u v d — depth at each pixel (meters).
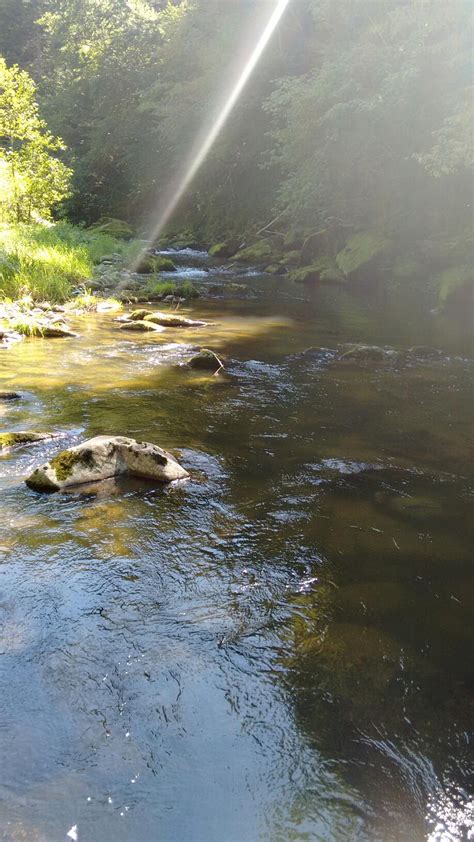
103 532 3.37
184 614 2.70
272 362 7.75
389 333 10.09
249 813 1.81
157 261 18.36
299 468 4.41
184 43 30.22
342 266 17.69
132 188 35.50
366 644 2.56
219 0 27.47
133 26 36.84
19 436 4.66
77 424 5.13
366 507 3.82
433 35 14.30
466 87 13.27
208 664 2.41
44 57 47.19
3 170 18.11
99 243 20.25
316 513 3.71
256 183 27.73
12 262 12.48
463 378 7.20
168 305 12.42
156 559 3.12
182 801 1.83
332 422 5.48
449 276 13.99
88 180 35.50
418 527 3.58
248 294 14.37
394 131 16.83
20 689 2.23
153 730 2.08
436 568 3.16
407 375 7.29
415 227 17.83
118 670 2.35
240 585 2.94
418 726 2.15
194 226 30.78
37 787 1.85
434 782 1.93
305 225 22.38
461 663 2.48
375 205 19.67
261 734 2.09
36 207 18.81
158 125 31.88
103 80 34.84
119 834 1.72
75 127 37.69
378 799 1.87
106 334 9.27
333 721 2.16
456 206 17.19
